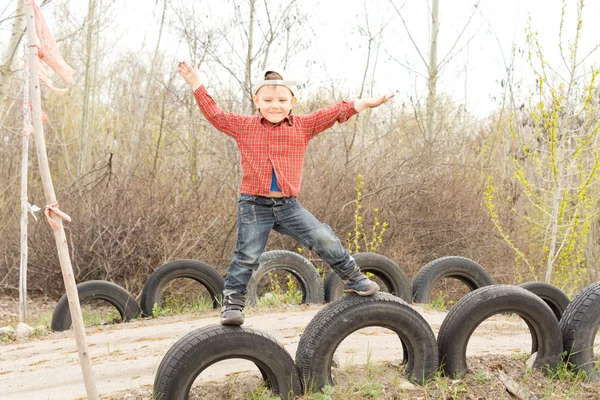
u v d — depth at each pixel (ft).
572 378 16.62
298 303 30.50
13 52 36.42
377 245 36.70
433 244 42.91
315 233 13.57
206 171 43.96
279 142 13.47
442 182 44.93
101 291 28.89
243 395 15.20
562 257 41.83
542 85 36.09
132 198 38.01
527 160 54.34
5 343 24.93
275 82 13.38
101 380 17.43
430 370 15.83
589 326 16.79
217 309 30.14
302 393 14.93
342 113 13.76
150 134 59.31
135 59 69.10
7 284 39.78
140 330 25.32
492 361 17.28
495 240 43.57
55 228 11.25
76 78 66.18
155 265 36.70
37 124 11.03
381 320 15.20
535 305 16.43
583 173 39.17
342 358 18.30
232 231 39.65
